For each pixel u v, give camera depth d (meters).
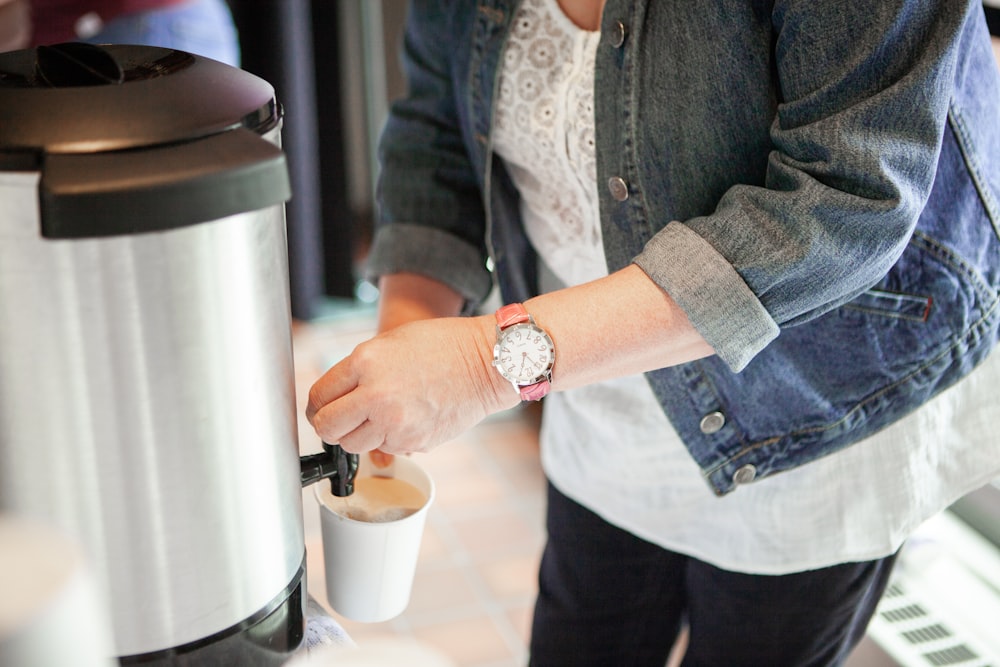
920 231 0.85
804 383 0.90
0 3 1.27
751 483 0.96
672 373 0.92
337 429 0.71
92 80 0.53
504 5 0.89
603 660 1.23
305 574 0.66
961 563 1.46
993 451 0.99
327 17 2.70
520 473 2.34
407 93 1.12
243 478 0.57
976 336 0.90
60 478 0.52
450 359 0.73
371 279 1.10
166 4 1.32
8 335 0.49
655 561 1.14
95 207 0.45
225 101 0.53
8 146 0.46
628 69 0.81
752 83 0.79
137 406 0.51
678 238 0.75
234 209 0.48
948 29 0.70
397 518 0.76
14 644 0.32
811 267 0.73
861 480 0.96
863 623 1.09
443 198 1.07
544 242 1.03
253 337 0.54
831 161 0.72
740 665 1.09
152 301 0.49
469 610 1.92
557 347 0.74
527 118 0.91
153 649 0.57
